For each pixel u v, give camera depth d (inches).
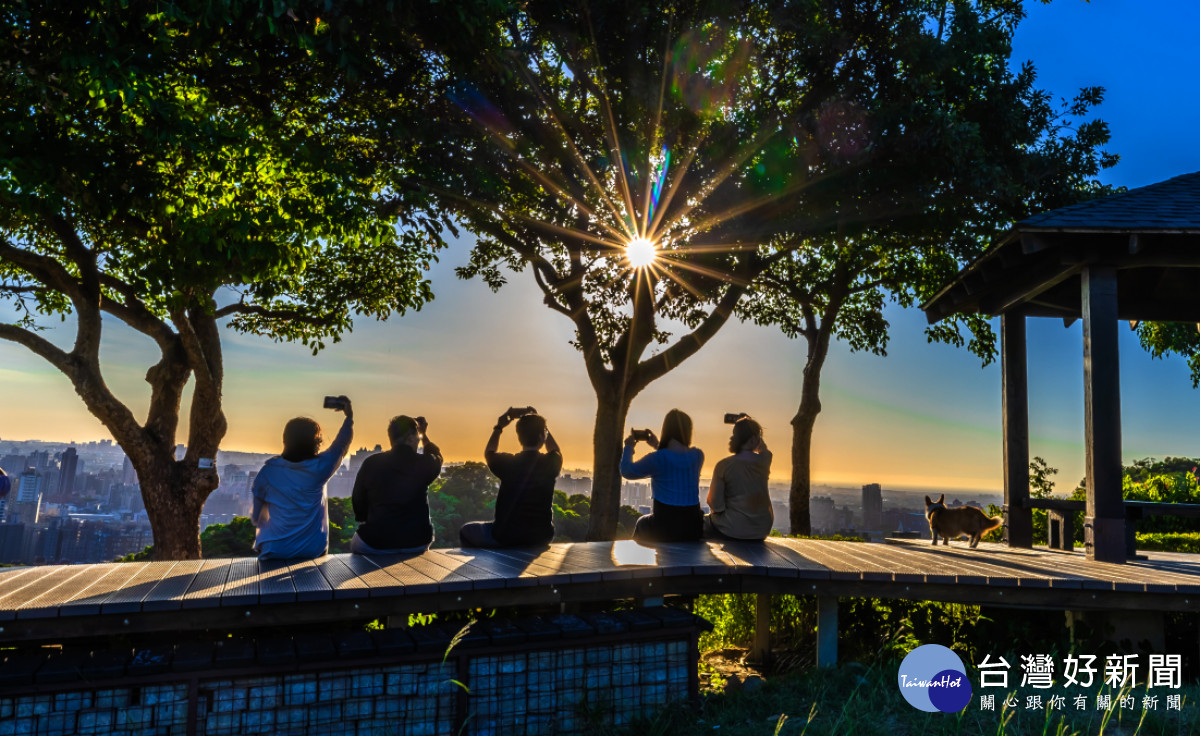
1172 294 354.3
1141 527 532.4
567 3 413.4
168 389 478.9
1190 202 274.2
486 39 362.6
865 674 202.2
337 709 148.3
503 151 438.9
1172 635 230.5
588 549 240.4
